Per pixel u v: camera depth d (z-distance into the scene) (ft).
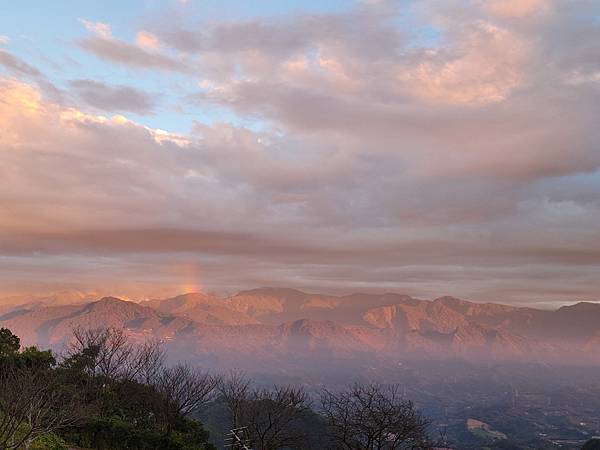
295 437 126.21
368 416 121.29
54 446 92.27
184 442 118.83
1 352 124.16
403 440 120.26
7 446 76.28
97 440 110.42
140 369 138.10
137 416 127.54
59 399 102.78
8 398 81.61
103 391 125.80
